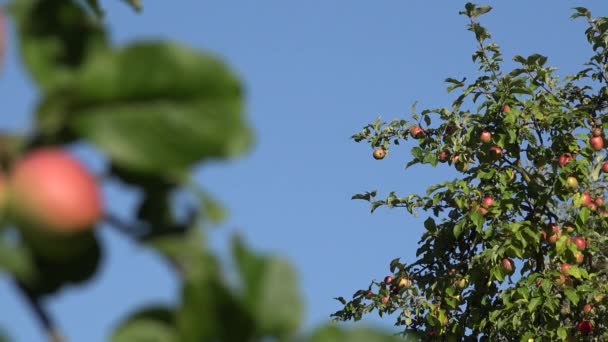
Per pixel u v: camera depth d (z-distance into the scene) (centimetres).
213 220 125
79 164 119
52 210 115
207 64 117
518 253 1538
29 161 117
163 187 127
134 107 118
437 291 1716
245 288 121
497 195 1628
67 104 117
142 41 116
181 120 118
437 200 1664
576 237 1554
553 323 1545
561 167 1556
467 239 1728
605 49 1630
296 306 121
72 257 124
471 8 1630
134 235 125
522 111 1603
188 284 116
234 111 118
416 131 1734
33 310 121
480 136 1631
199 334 117
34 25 127
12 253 120
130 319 122
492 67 1645
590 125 1574
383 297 1761
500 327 1519
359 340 120
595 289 1502
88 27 129
